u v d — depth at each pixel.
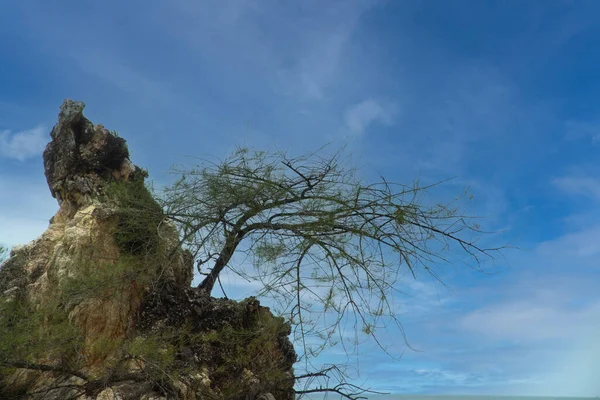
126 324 8.12
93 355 7.59
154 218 8.77
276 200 8.36
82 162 9.69
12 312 7.98
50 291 8.27
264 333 8.45
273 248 8.08
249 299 9.30
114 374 6.99
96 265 8.27
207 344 8.34
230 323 8.80
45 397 7.27
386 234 7.79
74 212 9.56
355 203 7.93
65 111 9.76
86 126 9.84
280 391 8.78
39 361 7.44
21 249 9.12
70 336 7.31
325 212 7.92
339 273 7.82
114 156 9.91
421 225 7.64
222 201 8.51
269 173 8.34
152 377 7.02
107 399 6.81
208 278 9.48
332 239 7.93
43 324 7.75
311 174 8.27
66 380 7.31
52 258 8.55
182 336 8.11
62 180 9.76
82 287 7.73
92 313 7.79
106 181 9.70
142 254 8.68
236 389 8.15
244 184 8.38
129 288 8.29
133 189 9.53
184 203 8.62
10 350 6.90
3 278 8.69
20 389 7.68
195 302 8.74
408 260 7.65
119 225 8.77
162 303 8.52
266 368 8.70
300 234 8.02
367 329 7.47
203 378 7.68
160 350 7.50
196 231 8.54
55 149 9.99
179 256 9.48
